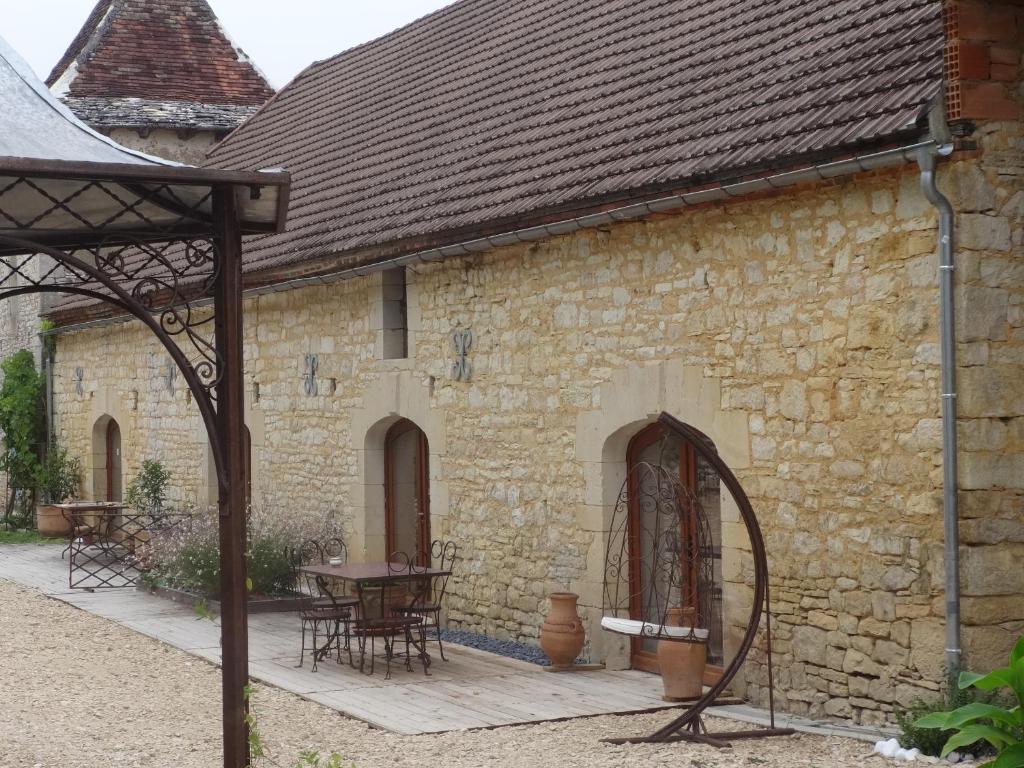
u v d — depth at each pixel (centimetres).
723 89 927
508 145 1146
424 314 1161
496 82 1339
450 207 1090
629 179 877
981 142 706
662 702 848
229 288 620
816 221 786
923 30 782
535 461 1030
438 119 1366
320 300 1338
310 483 1364
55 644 1085
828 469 779
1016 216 717
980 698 682
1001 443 709
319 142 1614
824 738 729
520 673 953
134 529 1694
